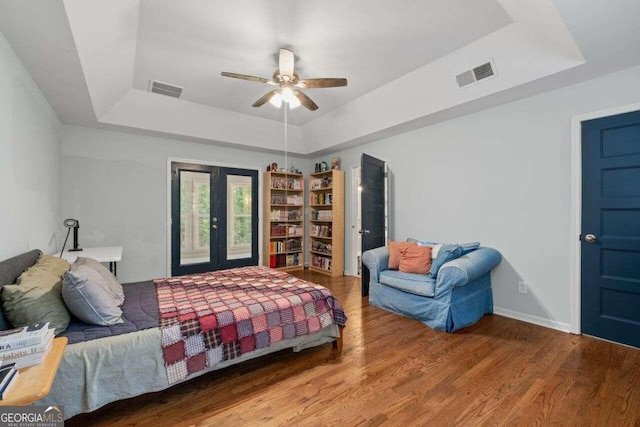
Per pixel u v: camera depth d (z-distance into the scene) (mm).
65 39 1850
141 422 1543
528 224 2879
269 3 2061
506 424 1509
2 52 1832
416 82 3137
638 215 2279
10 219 1961
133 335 1589
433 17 2209
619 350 2268
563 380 1883
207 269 4871
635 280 2287
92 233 3896
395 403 1684
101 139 3949
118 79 2945
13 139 2016
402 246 3518
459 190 3449
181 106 3896
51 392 1368
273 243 5422
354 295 3928
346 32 2396
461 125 3414
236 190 5191
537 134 2807
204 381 1924
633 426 1482
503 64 2535
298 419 1559
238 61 2867
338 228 5113
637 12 1645
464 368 2045
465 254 2953
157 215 4395
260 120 4613
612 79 2379
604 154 2432
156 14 2164
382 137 4336
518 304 2959
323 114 4375
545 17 1842
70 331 1568
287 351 2342
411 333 2666
